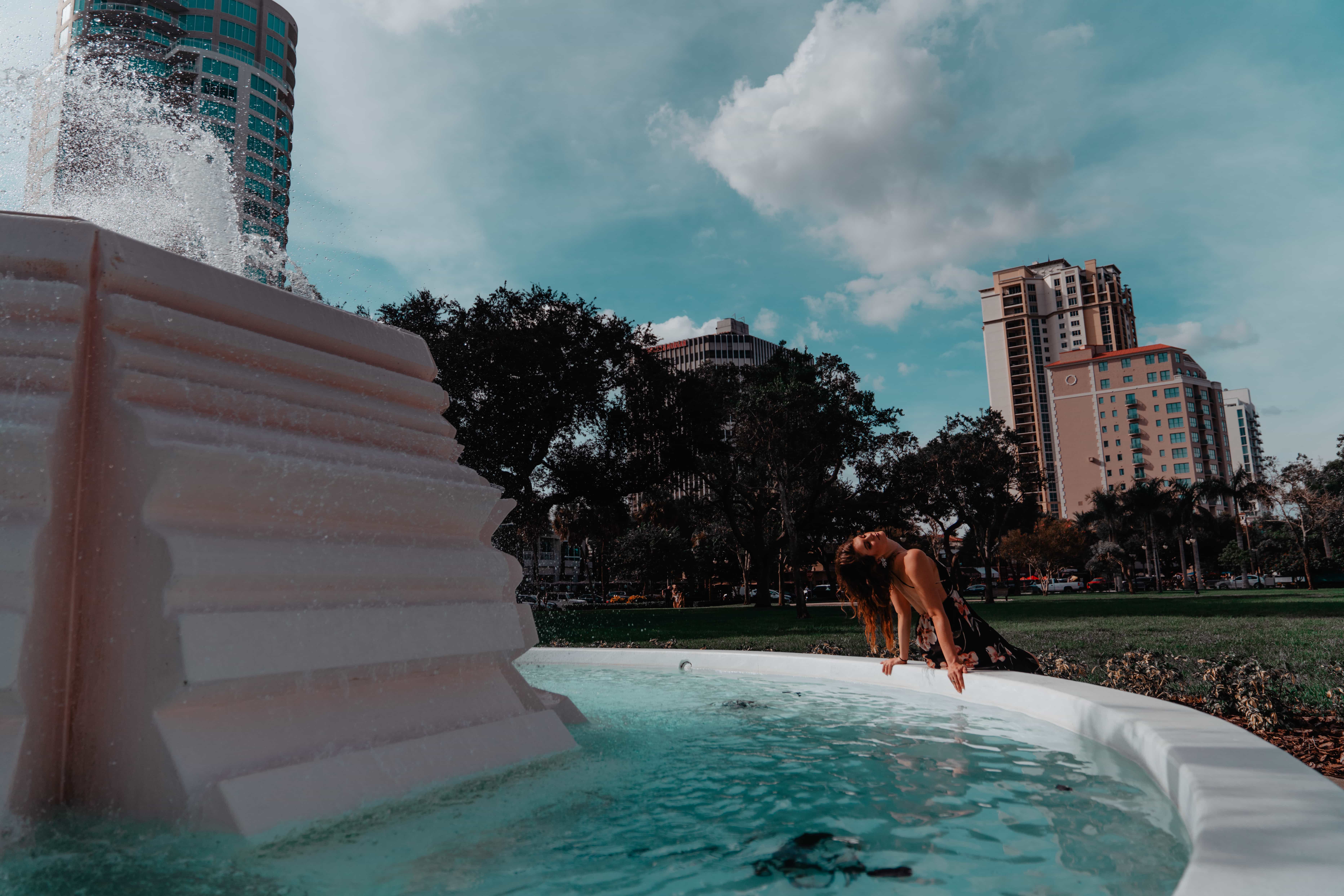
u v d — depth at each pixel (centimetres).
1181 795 207
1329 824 154
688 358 11475
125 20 5394
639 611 3881
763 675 574
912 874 174
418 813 226
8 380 216
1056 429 12625
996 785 256
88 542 220
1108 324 14112
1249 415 16375
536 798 244
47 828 199
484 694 304
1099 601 3428
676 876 175
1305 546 5362
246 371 267
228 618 218
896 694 462
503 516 362
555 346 2214
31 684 201
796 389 2570
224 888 166
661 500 3681
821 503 3531
